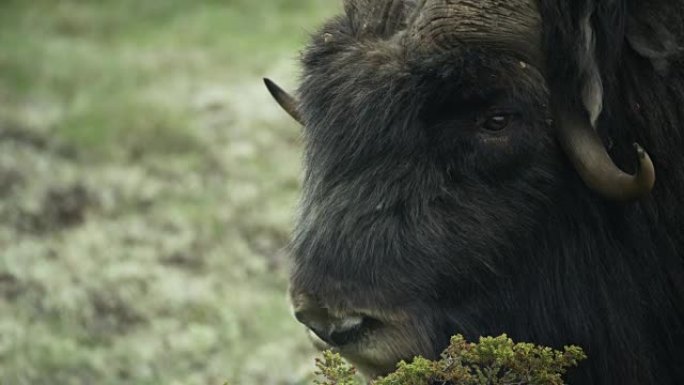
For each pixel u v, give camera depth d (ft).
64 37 231.91
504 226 59.93
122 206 147.13
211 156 165.99
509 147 59.16
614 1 57.21
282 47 228.22
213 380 104.63
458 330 60.23
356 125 58.95
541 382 55.77
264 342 113.39
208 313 118.42
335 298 58.80
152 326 115.75
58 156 165.37
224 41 232.53
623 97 61.05
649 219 63.26
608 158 59.06
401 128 58.44
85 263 127.75
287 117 183.62
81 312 116.26
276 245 137.59
